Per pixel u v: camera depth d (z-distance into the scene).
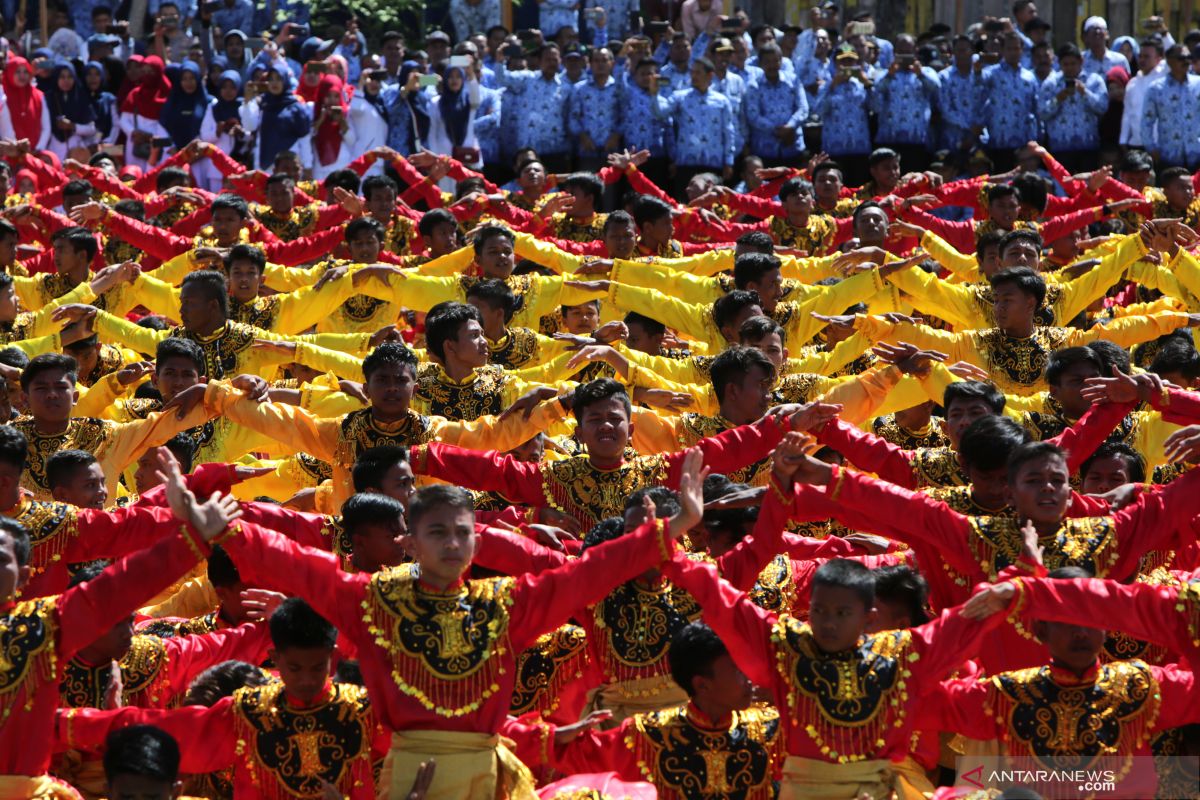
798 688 7.31
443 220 16.73
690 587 7.55
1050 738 7.72
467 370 11.41
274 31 26.50
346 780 7.75
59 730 7.71
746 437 9.66
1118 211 18.95
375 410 10.30
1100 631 7.68
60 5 26.55
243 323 13.53
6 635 7.24
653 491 8.48
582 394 9.62
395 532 8.53
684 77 24.11
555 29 26.55
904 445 11.79
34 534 8.74
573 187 18.09
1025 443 8.67
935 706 7.84
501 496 10.43
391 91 23.72
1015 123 23.98
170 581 7.37
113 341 13.68
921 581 8.22
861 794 7.15
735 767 7.67
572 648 8.59
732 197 19.81
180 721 7.74
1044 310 13.76
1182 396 9.26
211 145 21.66
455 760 7.25
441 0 27.28
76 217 17.02
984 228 17.83
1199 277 14.03
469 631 7.35
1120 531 8.48
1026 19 25.86
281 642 7.61
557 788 7.64
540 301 14.13
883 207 18.05
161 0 26.83
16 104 23.30
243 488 11.93
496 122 23.86
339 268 14.02
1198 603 7.45
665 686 8.28
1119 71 24.09
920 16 27.92
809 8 27.83
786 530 11.12
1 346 13.04
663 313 13.59
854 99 23.89
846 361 12.40
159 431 10.61
